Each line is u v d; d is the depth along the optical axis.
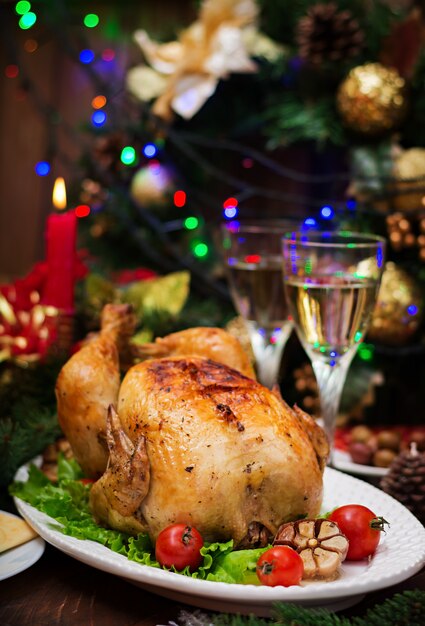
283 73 1.49
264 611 0.83
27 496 0.99
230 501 0.88
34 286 1.29
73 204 1.74
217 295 1.58
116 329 1.06
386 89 1.37
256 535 0.90
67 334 1.25
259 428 0.90
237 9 1.54
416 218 1.35
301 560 0.84
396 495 1.06
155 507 0.88
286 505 0.90
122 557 0.86
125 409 0.95
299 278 1.04
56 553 0.94
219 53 1.50
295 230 1.22
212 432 0.89
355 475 1.15
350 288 1.03
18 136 2.65
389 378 1.44
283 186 1.59
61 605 0.86
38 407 1.16
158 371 0.96
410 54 1.39
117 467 0.88
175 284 1.38
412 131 1.42
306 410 1.37
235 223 1.32
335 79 1.47
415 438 1.21
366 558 0.88
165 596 0.86
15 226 2.71
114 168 1.63
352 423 1.41
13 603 0.86
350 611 0.85
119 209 1.60
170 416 0.90
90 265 1.62
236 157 1.59
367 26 1.48
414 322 1.33
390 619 0.81
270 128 1.47
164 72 1.56
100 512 0.92
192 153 1.46
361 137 1.42
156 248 1.61
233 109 1.57
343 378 1.08
